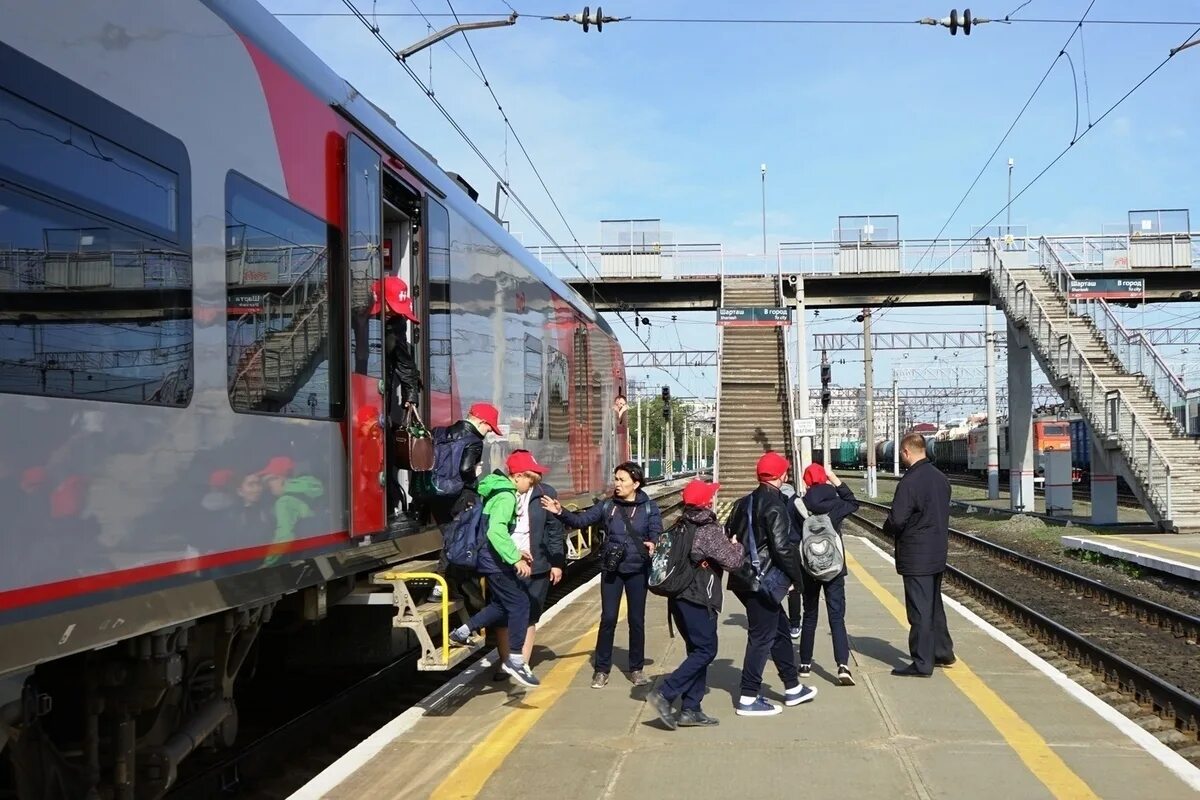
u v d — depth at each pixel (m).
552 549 8.24
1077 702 7.78
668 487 67.31
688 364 63.41
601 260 37.34
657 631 11.40
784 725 7.16
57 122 4.41
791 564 7.35
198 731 5.89
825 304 37.72
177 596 5.07
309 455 6.59
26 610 4.06
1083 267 34.59
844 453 103.44
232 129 5.84
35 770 4.58
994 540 25.91
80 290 4.50
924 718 7.31
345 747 7.87
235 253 5.80
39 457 4.18
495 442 11.14
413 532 8.52
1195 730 7.91
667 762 6.31
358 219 7.50
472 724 7.27
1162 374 27.78
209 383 5.46
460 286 9.99
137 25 4.99
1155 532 24.72
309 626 8.77
